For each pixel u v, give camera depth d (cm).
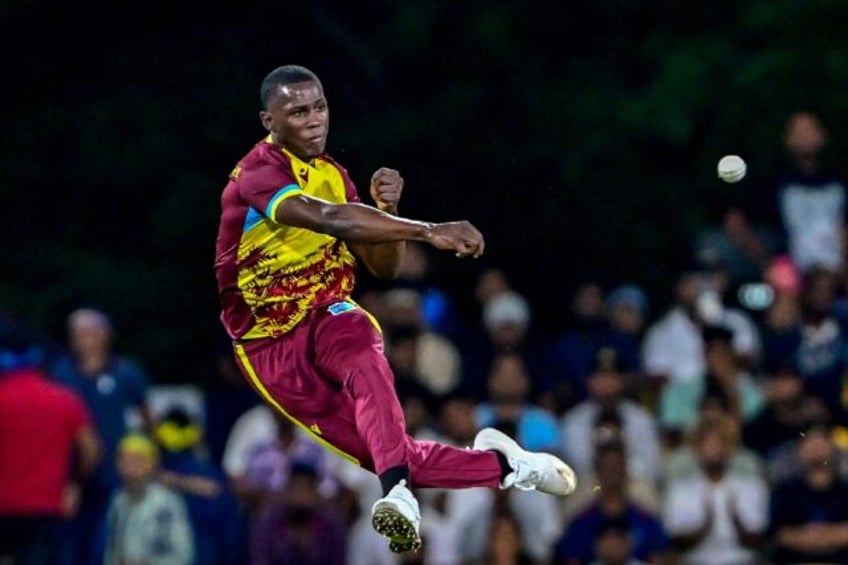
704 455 5375
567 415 5797
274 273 3008
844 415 5622
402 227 2828
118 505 5406
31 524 5353
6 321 6031
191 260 7356
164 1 7531
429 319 6206
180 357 7231
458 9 7381
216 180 7412
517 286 7119
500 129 7188
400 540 2883
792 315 6034
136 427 5984
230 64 7512
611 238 7112
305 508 5278
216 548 5412
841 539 5138
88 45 7606
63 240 7525
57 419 5362
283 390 3030
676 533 5338
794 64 7156
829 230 6228
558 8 7344
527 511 5306
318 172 2995
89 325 5672
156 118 7488
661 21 7400
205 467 5472
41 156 7531
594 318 6231
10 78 7638
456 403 5453
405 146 7062
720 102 7194
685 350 5966
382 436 2911
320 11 7462
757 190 6325
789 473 5219
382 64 7406
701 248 6688
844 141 7100
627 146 7194
